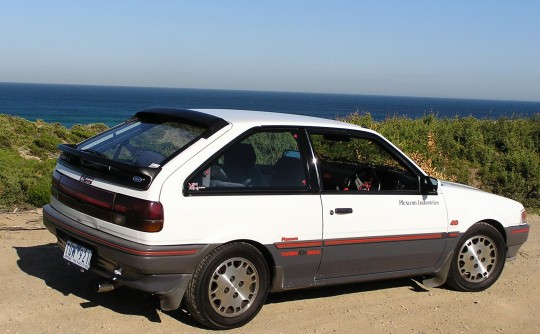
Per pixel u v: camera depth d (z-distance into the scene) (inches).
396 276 227.9
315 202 201.3
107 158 187.6
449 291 249.0
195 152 182.1
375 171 238.4
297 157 203.2
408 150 512.1
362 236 211.9
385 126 601.9
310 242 199.9
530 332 211.2
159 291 174.7
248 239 187.3
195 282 180.2
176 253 173.5
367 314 215.2
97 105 6373.0
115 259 174.4
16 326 178.9
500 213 250.1
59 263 242.7
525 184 513.3
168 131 198.1
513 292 253.1
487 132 674.2
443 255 237.1
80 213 189.5
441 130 631.8
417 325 208.8
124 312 195.9
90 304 200.4
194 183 179.3
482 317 221.5
